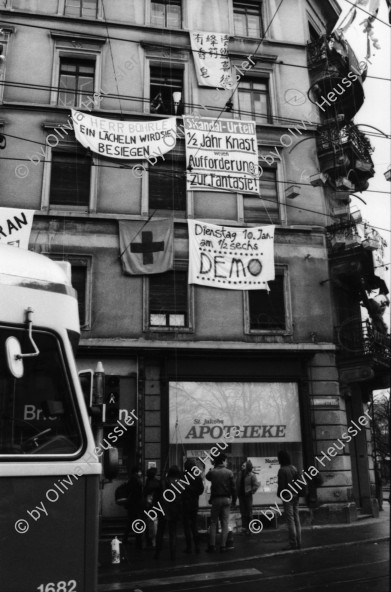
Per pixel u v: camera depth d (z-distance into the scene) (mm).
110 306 15500
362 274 17312
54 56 17125
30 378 3775
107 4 18016
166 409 14906
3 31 16875
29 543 3463
